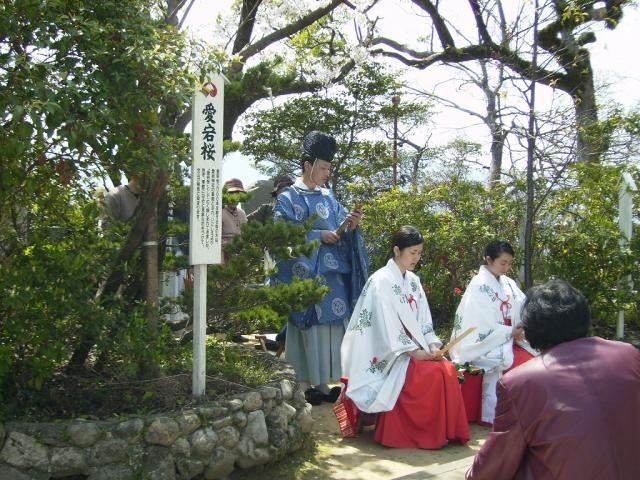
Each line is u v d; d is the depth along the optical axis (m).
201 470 3.66
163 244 4.80
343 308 5.47
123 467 3.43
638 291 6.58
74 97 3.15
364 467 4.21
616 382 1.97
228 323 5.06
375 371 4.78
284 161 14.11
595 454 1.88
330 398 5.66
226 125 5.72
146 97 3.35
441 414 4.60
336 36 7.81
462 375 4.96
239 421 3.89
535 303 2.21
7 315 3.59
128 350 3.78
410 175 12.91
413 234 4.93
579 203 6.79
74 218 4.11
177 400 3.95
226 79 3.79
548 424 1.95
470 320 5.28
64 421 3.45
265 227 4.35
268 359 5.11
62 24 3.16
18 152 3.23
